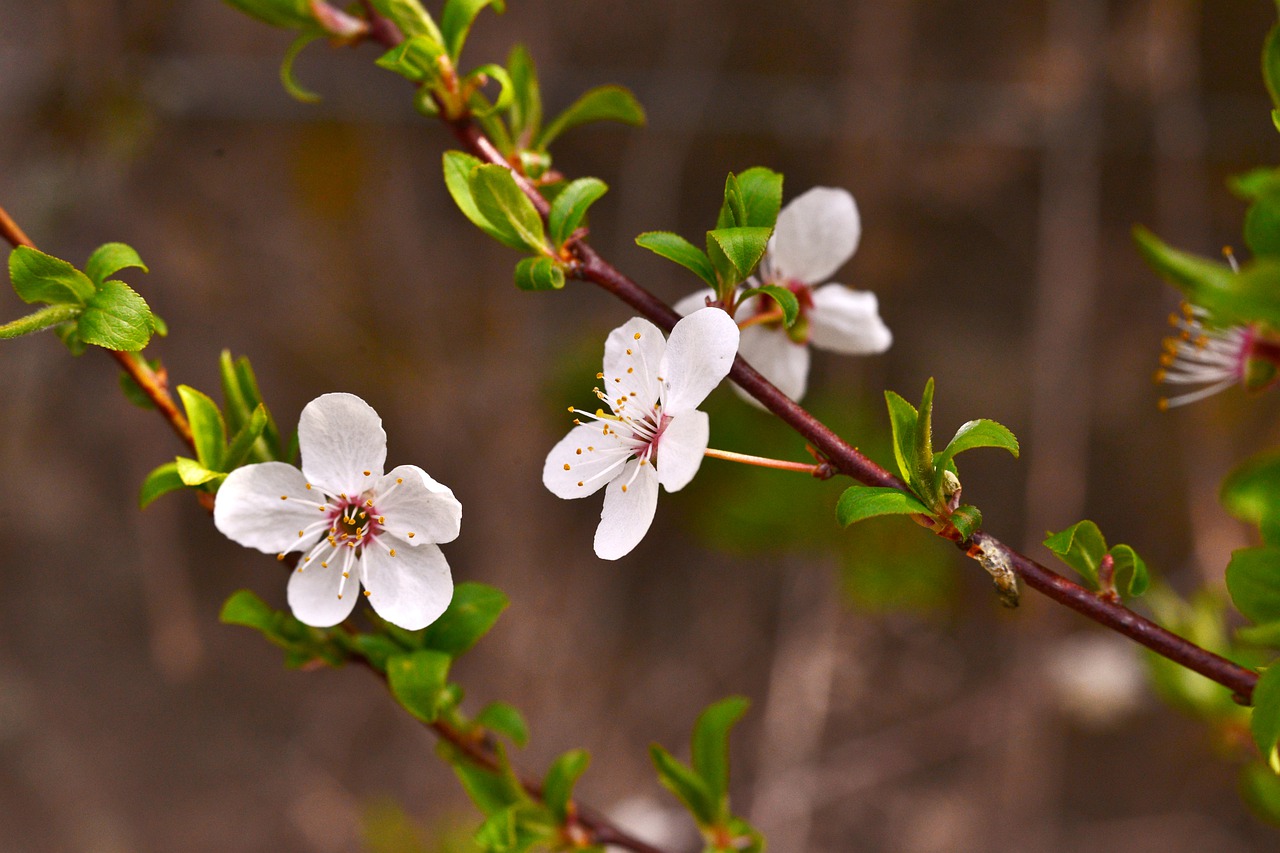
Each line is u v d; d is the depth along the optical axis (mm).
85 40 751
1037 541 775
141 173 768
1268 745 318
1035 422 779
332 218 792
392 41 364
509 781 357
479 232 808
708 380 326
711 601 844
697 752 365
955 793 814
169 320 772
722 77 780
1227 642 395
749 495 587
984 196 793
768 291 328
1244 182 301
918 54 782
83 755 795
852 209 357
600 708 819
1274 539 319
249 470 333
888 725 824
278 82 781
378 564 334
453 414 797
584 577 831
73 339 335
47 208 752
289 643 346
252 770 813
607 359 336
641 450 334
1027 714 813
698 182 786
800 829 792
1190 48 770
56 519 794
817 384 785
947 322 802
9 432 787
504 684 809
